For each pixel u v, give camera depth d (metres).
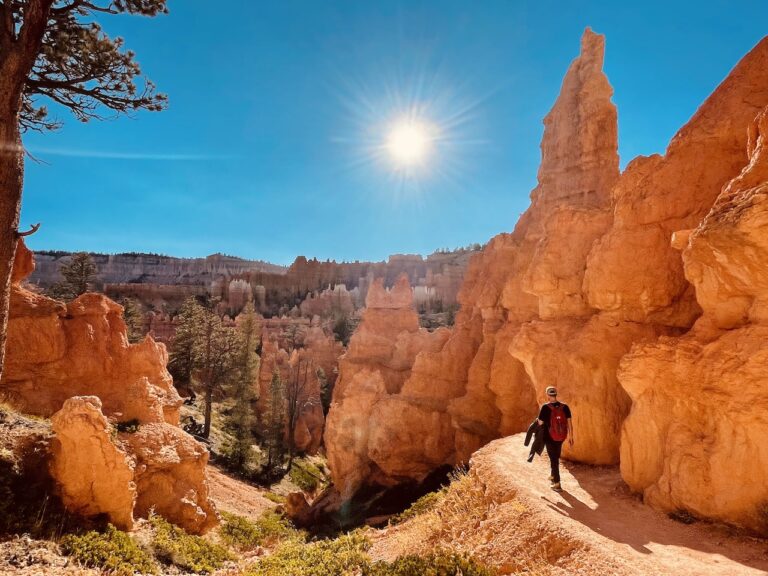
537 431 10.21
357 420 33.53
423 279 150.00
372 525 24.84
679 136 11.85
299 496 29.33
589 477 10.76
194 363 51.72
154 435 14.92
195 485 15.63
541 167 29.08
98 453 11.41
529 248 25.16
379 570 8.30
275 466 41.19
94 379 17.31
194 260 196.50
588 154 24.72
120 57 16.44
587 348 12.30
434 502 13.09
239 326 62.81
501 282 28.36
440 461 29.31
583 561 6.56
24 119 17.41
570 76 26.94
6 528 9.53
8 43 12.30
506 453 12.69
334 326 98.25
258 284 154.75
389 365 39.91
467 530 9.35
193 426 40.97
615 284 12.11
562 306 15.21
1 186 11.93
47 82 15.40
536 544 7.44
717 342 8.09
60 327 16.86
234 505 25.08
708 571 6.02
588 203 24.16
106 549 10.25
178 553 12.09
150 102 17.39
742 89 10.87
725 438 7.63
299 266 166.75
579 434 11.96
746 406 7.30
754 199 7.52
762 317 7.65
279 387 45.81
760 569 6.08
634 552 6.67
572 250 15.30
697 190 11.16
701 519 7.73
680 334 11.29
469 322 31.61
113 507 11.68
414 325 45.38
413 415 30.30
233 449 38.25
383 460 30.56
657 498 8.52
